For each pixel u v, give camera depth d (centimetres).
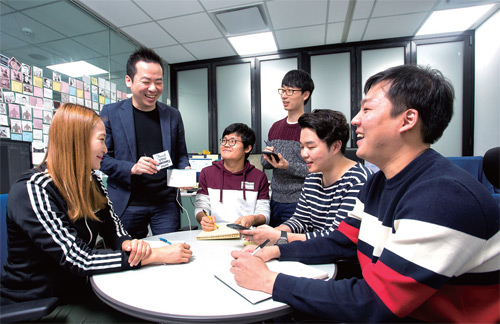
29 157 138
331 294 58
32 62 212
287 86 167
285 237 98
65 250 75
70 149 83
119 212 138
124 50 331
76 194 84
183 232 126
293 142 168
